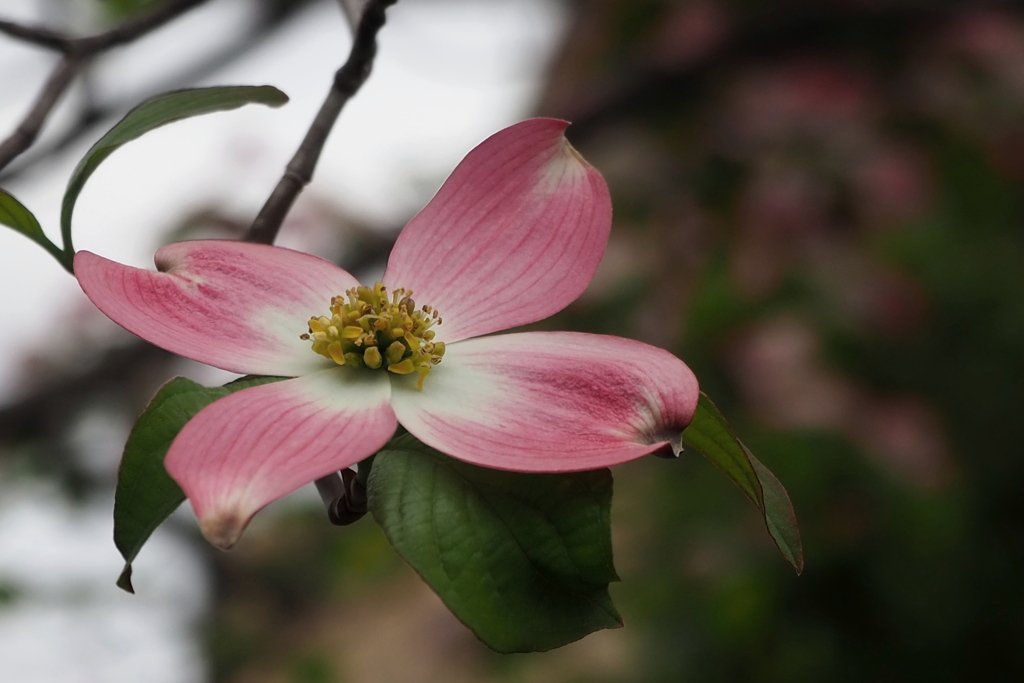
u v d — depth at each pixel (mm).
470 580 394
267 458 395
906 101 706
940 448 641
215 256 428
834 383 642
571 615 395
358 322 423
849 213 680
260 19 671
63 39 470
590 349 417
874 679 667
